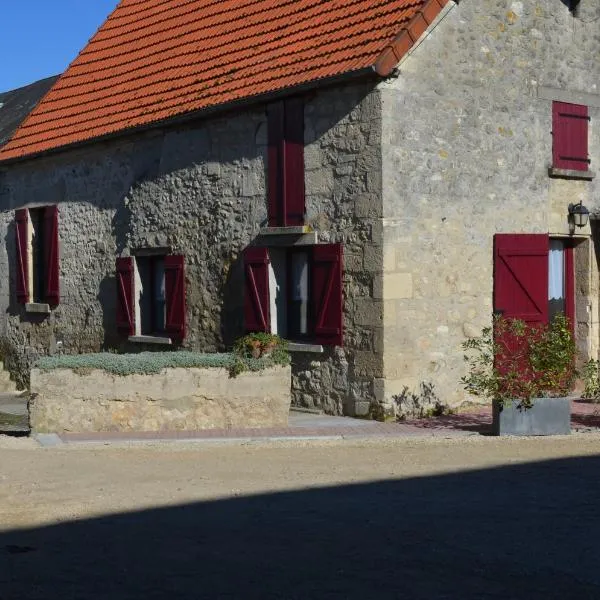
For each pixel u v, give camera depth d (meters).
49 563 5.58
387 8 11.74
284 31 13.12
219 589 5.07
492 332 10.84
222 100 12.71
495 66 12.02
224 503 7.02
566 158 12.81
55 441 9.94
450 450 9.24
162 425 10.56
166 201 14.05
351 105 11.23
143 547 5.89
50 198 16.69
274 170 12.20
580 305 13.16
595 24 13.21
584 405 12.38
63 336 16.42
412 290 11.20
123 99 15.27
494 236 12.00
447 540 5.96
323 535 6.10
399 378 11.09
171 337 13.96
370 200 11.05
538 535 6.08
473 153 11.80
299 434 10.26
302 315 12.23
